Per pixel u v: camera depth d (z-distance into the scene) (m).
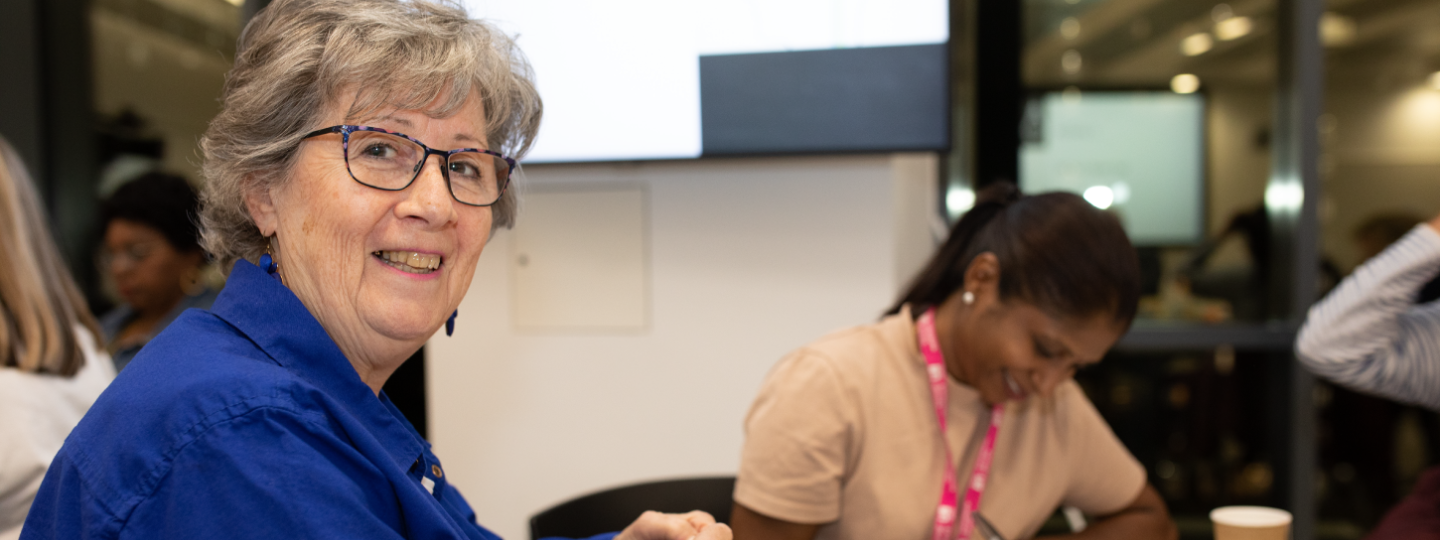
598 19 1.88
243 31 0.74
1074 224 1.00
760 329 1.95
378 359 0.76
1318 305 1.58
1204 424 3.14
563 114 1.92
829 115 1.83
